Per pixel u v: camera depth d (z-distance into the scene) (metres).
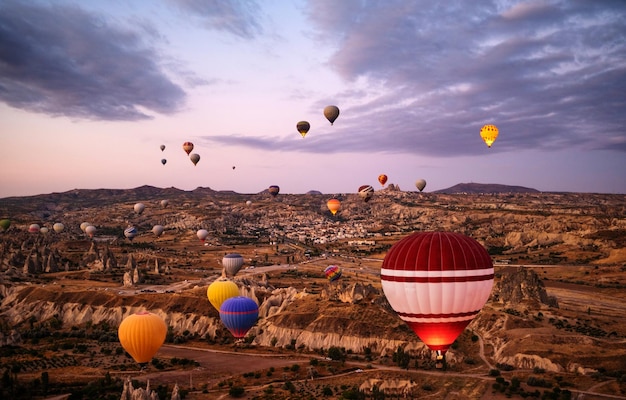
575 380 93.31
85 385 92.94
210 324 136.62
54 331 141.62
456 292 63.53
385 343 115.12
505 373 98.81
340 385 94.44
